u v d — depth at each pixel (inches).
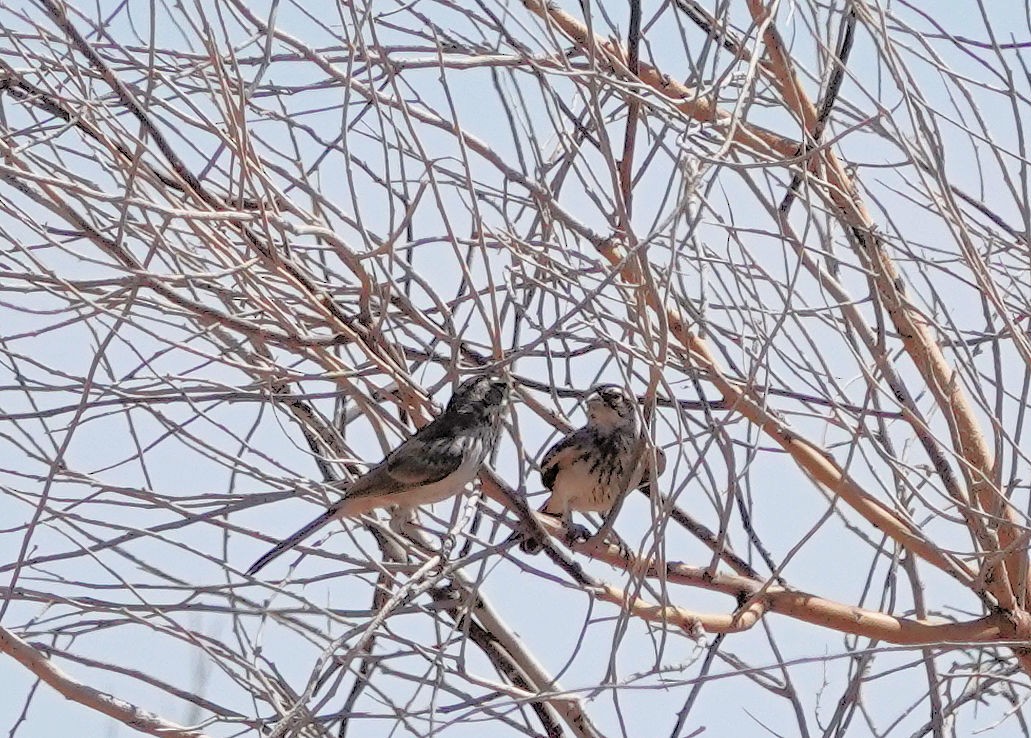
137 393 429.4
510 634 476.7
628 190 440.8
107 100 440.8
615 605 455.2
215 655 404.2
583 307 390.0
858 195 483.2
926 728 470.0
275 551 433.7
